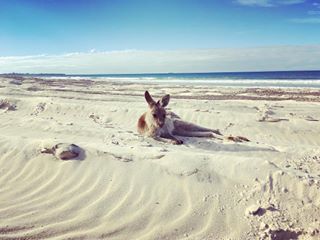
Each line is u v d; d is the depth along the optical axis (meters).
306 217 1.13
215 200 1.21
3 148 1.61
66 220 1.12
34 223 1.10
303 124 2.67
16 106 3.22
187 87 7.18
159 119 2.14
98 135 2.03
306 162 1.72
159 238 1.06
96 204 1.21
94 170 1.40
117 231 1.08
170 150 1.63
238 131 2.58
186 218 1.13
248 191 1.24
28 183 1.36
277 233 1.08
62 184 1.34
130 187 1.29
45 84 7.23
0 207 1.19
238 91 5.98
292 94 5.34
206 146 2.05
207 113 2.99
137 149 1.56
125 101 4.11
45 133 2.07
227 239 1.06
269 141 2.34
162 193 1.25
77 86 7.02
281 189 1.24
